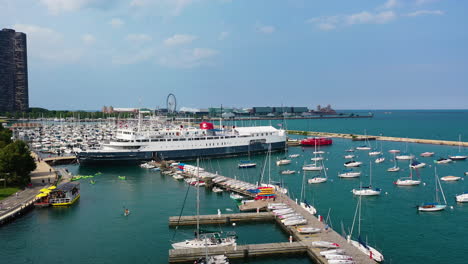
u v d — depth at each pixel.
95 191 111.69
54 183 111.19
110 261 63.03
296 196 104.25
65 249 67.81
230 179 121.69
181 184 122.19
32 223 81.38
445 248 67.25
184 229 78.00
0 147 127.25
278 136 197.00
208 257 60.12
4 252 66.38
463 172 138.88
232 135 182.38
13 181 103.12
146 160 159.00
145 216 86.94
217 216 81.31
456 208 91.25
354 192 105.75
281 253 63.84
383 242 70.19
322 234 70.00
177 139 166.38
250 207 88.44
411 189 111.75
